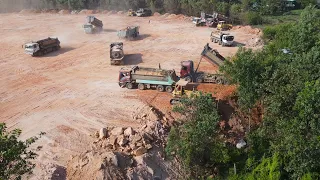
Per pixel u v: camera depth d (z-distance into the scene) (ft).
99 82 128.98
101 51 167.02
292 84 72.90
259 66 80.12
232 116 99.55
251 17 228.22
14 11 277.44
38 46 159.12
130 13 254.68
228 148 90.53
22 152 55.36
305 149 63.72
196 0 256.73
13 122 101.40
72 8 278.67
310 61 80.43
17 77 135.54
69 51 168.25
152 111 103.30
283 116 72.38
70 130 96.53
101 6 280.51
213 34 177.68
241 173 82.58
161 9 265.95
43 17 253.44
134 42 183.11
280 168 74.33
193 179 82.23
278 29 153.58
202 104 82.12
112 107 109.09
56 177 76.28
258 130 84.12
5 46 176.76
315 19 114.93
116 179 74.54
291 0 279.69
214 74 118.73
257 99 81.87
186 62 123.13
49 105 111.75
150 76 117.50
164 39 187.62
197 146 78.69
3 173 48.83
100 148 86.38
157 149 87.10
